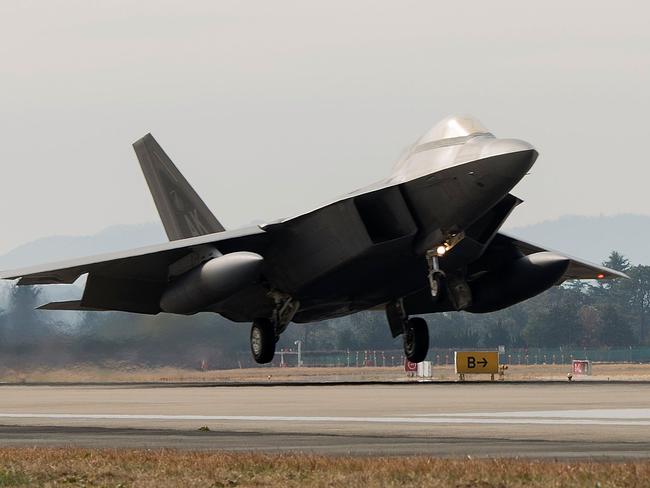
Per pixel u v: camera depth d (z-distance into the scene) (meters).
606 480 30.09
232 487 31.67
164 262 105.00
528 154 90.19
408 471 32.66
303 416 58.59
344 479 31.88
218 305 109.31
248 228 104.88
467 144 96.06
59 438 48.16
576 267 122.94
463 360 137.12
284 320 109.81
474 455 38.19
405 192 98.06
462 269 109.31
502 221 101.19
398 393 82.38
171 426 53.78
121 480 33.50
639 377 172.50
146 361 142.50
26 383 140.50
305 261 104.38
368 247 97.94
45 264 105.00
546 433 46.59
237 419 57.50
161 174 125.25
